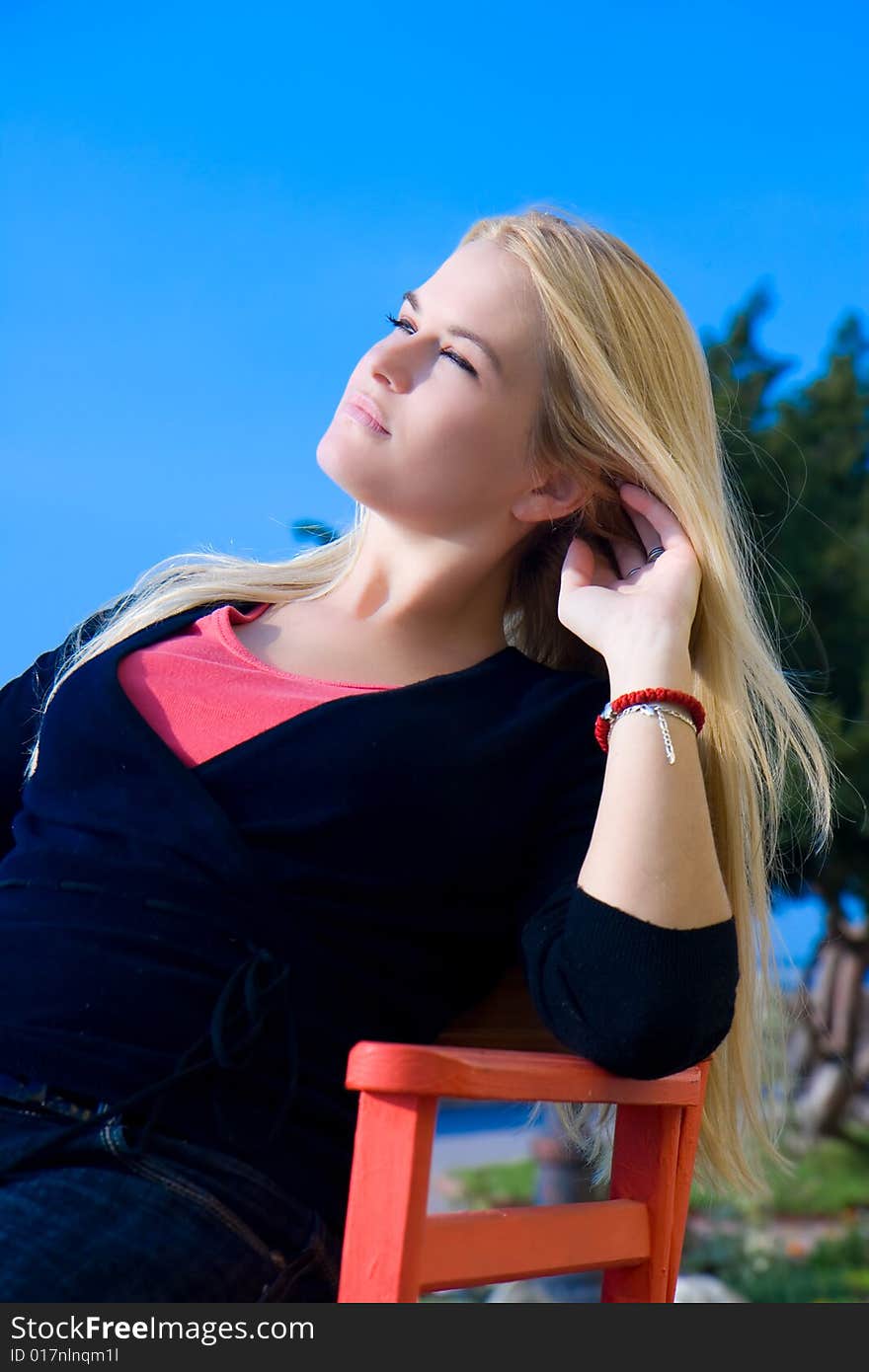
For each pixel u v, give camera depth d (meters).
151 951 1.47
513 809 1.66
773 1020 1.88
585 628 1.68
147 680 1.68
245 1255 1.36
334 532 2.04
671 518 1.83
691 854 1.45
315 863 1.57
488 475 1.80
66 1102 1.41
